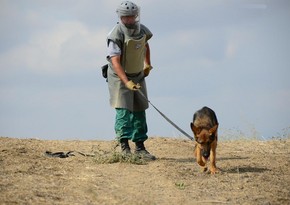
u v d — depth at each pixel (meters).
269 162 12.74
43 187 9.52
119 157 12.41
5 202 8.41
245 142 16.50
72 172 11.07
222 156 13.85
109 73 12.89
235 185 10.25
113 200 8.98
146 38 12.94
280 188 10.09
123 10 12.38
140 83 12.97
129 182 10.35
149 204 8.82
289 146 15.77
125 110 12.69
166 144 15.57
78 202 8.75
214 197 9.41
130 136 12.74
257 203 9.08
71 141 15.80
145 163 12.38
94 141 15.92
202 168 11.43
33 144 14.81
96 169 11.50
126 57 12.62
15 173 10.59
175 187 10.02
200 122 11.58
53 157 12.82
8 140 15.18
